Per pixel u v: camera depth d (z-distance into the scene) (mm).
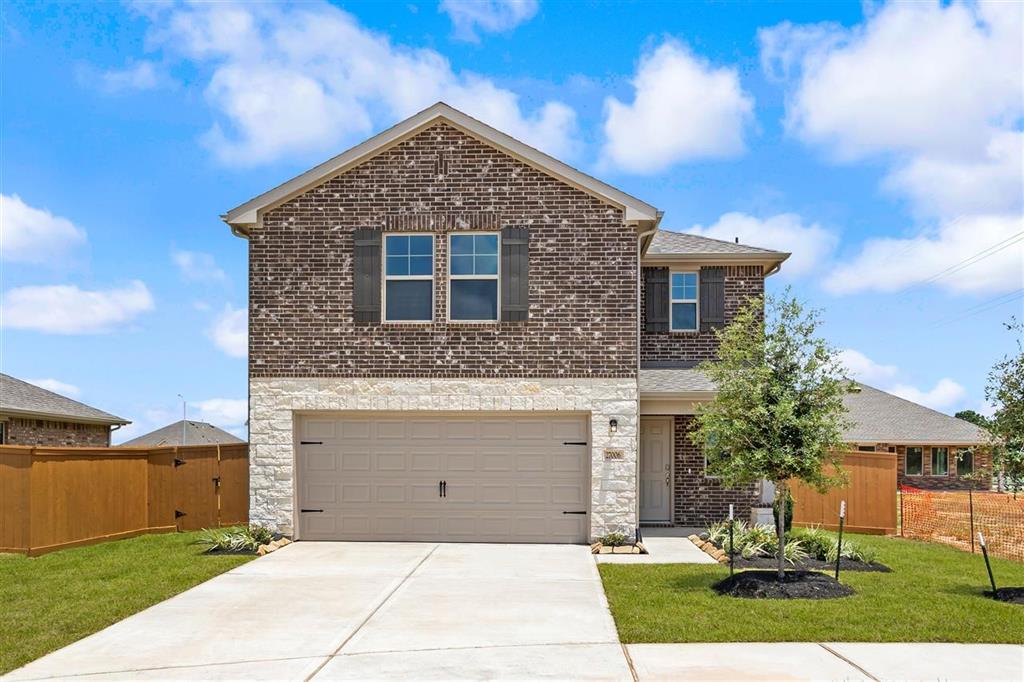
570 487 16125
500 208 16188
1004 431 11773
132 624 9969
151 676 7965
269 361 16281
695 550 15555
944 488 34219
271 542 15617
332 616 10297
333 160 16312
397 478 16359
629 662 8234
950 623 9547
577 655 8508
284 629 9688
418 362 16125
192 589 11969
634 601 10844
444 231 16281
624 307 15984
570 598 11281
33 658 8594
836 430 11609
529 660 8359
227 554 14891
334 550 15234
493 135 16219
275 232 16422
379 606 10828
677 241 21578
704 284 20391
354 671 8062
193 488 19500
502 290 16078
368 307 16172
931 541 17859
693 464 19484
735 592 11352
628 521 15711
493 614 10359
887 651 8508
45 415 25734
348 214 16375
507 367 16016
